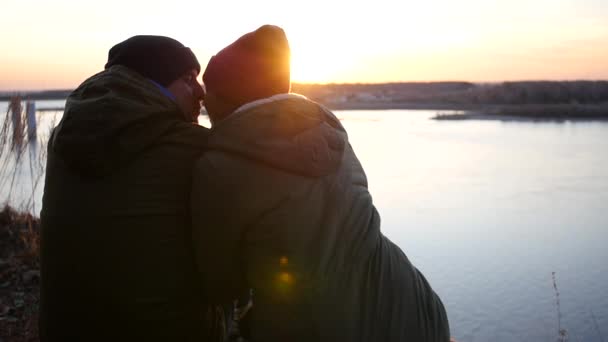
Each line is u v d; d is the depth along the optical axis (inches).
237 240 62.8
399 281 66.2
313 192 62.4
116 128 66.1
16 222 181.6
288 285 61.5
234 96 72.1
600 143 1408.7
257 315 64.5
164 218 68.7
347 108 5329.7
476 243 371.2
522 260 328.2
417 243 373.7
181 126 71.5
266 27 71.4
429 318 67.5
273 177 61.7
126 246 67.7
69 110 67.7
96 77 72.4
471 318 231.6
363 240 64.2
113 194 67.6
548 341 208.1
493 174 796.0
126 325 68.8
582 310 239.3
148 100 70.7
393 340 64.1
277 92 72.1
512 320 229.0
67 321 69.7
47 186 71.5
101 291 68.1
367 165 881.5
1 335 117.1
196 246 65.7
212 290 67.6
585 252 342.6
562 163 957.2
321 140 63.4
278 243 60.9
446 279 290.5
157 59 75.1
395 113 4001.0
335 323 62.0
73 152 65.7
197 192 64.2
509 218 462.3
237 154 62.9
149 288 68.6
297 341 62.1
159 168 68.9
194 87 80.6
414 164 900.6
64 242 68.4
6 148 186.4
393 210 495.5
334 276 62.4
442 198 563.8
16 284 143.9
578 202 558.9
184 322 71.0
